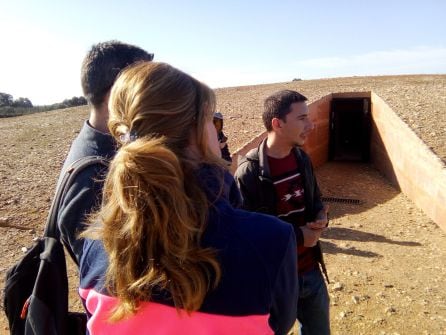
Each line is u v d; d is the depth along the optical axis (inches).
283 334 52.8
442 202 282.0
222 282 45.6
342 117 585.6
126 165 44.1
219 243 46.0
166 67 49.4
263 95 722.8
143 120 47.3
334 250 247.4
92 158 58.3
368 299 187.9
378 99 510.6
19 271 63.7
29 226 248.1
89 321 49.5
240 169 107.5
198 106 49.1
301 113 103.3
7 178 340.5
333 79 918.4
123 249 44.8
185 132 48.1
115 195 45.8
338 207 349.4
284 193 107.7
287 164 108.6
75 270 196.9
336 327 167.0
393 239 265.7
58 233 61.2
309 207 111.5
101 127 66.4
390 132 445.1
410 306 181.3
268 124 106.2
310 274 107.3
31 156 415.2
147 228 43.8
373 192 396.8
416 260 230.7
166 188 43.2
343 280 207.0
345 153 589.9
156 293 45.6
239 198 58.5
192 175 46.4
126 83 49.2
